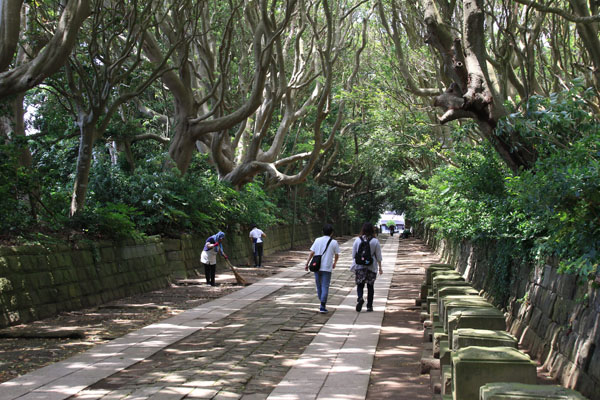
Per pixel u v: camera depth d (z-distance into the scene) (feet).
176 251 61.82
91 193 59.41
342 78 104.47
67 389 19.77
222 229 80.33
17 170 39.42
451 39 35.78
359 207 205.05
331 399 18.66
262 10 67.26
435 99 35.76
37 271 35.83
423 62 67.46
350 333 30.73
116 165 66.23
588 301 19.13
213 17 77.05
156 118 92.84
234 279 62.54
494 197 36.29
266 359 24.61
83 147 47.55
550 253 25.03
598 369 16.69
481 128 34.94
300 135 116.88
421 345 27.89
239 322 34.42
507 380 13.85
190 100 72.95
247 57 88.63
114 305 40.42
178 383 20.59
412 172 110.63
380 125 87.56
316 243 38.81
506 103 34.42
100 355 25.17
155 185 62.28
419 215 96.02
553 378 20.85
